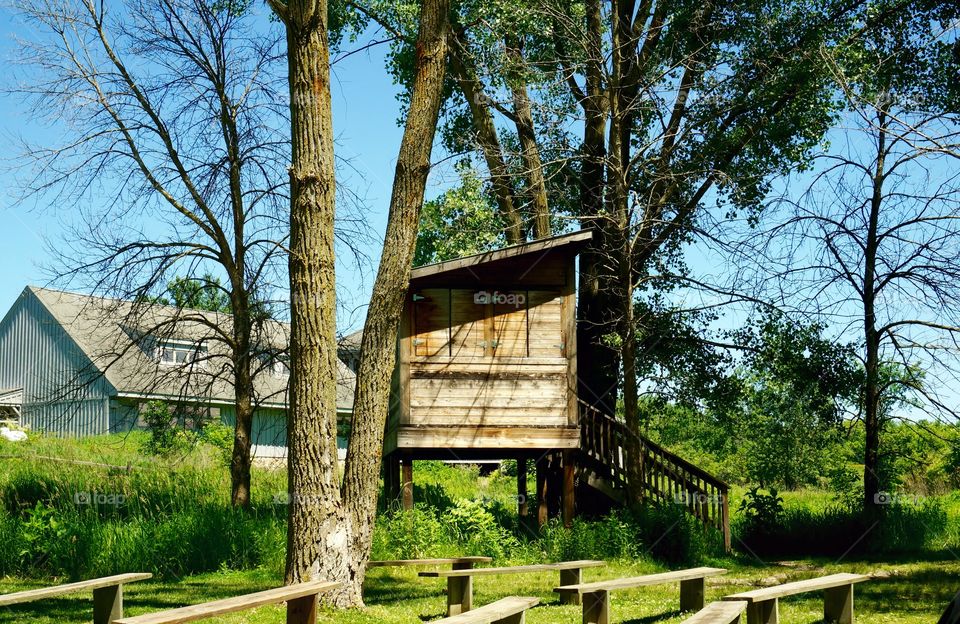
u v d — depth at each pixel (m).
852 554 20.06
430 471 35.81
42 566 16.34
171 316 20.97
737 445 37.94
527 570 11.20
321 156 11.30
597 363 24.91
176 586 13.80
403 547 17.31
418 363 19.55
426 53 12.13
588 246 20.25
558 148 22.48
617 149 20.33
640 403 26.66
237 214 20.72
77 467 25.20
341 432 41.97
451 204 21.88
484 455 22.05
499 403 19.61
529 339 19.84
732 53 22.75
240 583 14.20
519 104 24.94
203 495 22.45
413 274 19.11
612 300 24.45
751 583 14.91
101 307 20.66
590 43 21.14
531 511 26.59
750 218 24.47
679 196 24.36
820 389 21.70
